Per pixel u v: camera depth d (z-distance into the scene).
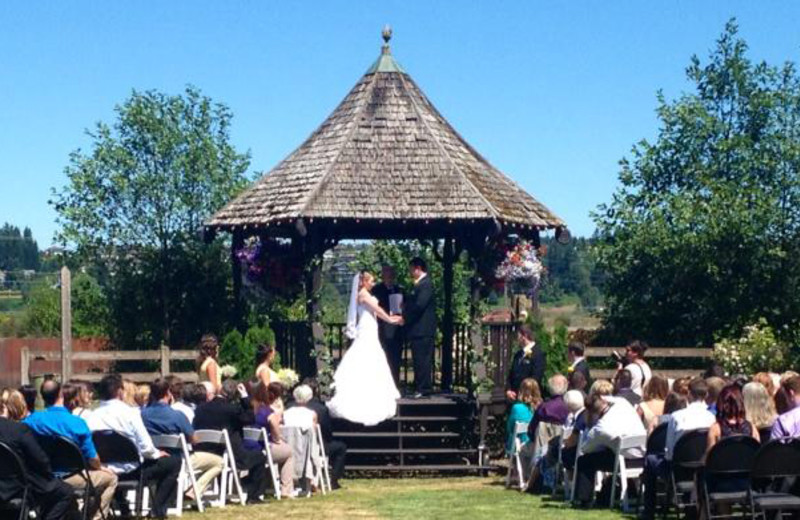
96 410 12.13
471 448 17.89
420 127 19.19
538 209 19.44
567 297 53.47
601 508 12.98
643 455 12.86
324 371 17.81
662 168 26.56
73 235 26.52
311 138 19.62
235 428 13.62
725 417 11.12
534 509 12.95
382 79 19.84
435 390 19.39
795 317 24.95
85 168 26.77
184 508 13.16
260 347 15.59
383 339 18.69
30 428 10.98
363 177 18.44
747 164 25.80
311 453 14.73
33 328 44.97
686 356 22.08
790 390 11.43
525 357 16.66
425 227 19.56
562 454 13.44
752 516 10.66
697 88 27.06
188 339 26.61
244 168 27.56
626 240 25.64
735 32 26.80
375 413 17.36
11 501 10.61
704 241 24.75
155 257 26.55
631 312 25.84
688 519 12.00
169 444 12.66
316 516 12.55
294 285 19.06
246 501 13.65
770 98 26.27
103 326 27.38
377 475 17.36
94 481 11.45
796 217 25.44
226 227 18.95
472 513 12.68
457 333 19.70
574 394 13.76
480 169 19.28
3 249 100.88
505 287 18.80
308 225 18.14
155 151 26.88
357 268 25.84
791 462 10.57
